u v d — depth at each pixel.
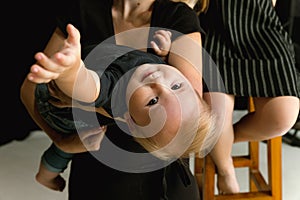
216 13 1.24
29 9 2.25
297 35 2.17
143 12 0.91
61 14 0.95
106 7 0.92
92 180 0.98
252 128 1.25
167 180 0.94
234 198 1.37
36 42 2.29
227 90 1.20
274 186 1.43
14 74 2.29
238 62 1.23
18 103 2.32
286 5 2.18
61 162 1.13
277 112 1.20
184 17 0.88
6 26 2.24
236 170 2.07
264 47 1.22
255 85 1.20
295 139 2.30
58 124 0.91
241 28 1.24
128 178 0.95
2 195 1.93
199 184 1.51
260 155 2.20
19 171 2.09
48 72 0.58
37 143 2.32
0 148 2.26
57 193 1.94
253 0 1.23
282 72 1.20
